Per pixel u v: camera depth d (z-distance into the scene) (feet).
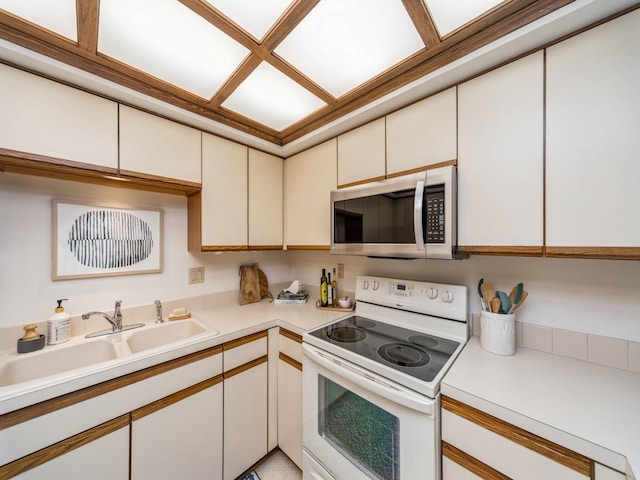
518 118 3.11
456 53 3.31
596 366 3.29
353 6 2.78
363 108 4.47
